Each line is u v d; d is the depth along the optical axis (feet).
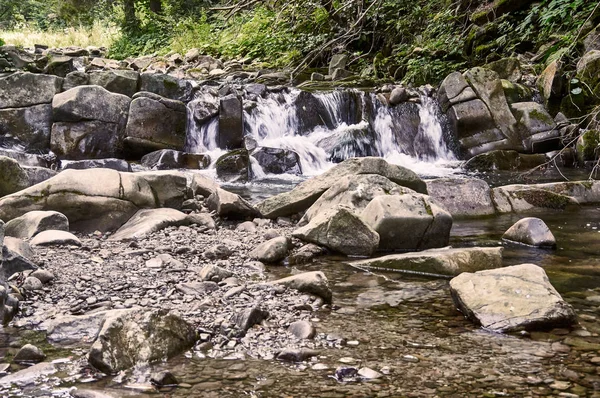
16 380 8.20
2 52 45.70
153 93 32.99
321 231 15.49
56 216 15.87
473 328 10.25
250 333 9.93
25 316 10.64
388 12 50.11
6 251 12.41
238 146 33.71
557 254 15.19
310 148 34.09
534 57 40.93
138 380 8.24
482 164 32.81
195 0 77.20
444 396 7.79
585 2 37.58
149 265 13.57
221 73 49.93
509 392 7.88
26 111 31.04
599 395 7.78
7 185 18.79
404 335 9.95
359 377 8.36
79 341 9.60
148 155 30.96
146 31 76.79
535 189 21.48
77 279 12.48
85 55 66.44
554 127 34.63
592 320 10.55
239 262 14.39
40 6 99.04
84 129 30.96
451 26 47.03
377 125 37.17
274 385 8.13
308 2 49.70
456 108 36.17
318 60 52.26
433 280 13.20
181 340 9.32
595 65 35.45
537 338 9.75
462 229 18.39
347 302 11.69
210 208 19.76
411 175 19.29
